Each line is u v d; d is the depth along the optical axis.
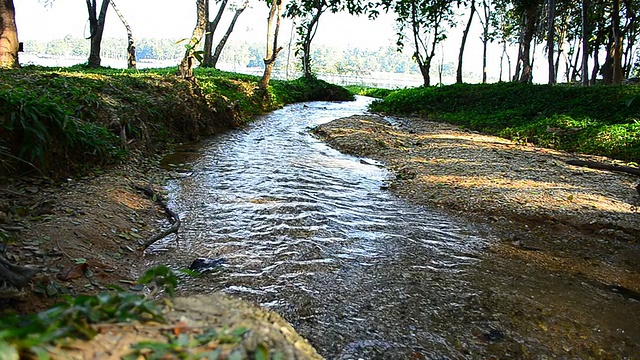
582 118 14.70
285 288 4.25
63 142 6.41
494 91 20.52
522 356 3.41
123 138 8.16
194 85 13.44
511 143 13.71
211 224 5.84
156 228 5.58
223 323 1.54
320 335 3.54
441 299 4.22
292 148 11.59
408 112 22.22
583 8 21.78
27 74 9.24
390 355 3.34
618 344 3.63
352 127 14.39
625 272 5.04
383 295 4.24
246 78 23.80
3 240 4.03
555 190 7.89
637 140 12.06
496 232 6.14
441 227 6.25
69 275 3.88
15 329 1.23
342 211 6.73
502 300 4.25
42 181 5.79
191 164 9.08
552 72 22.50
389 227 6.15
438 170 9.41
